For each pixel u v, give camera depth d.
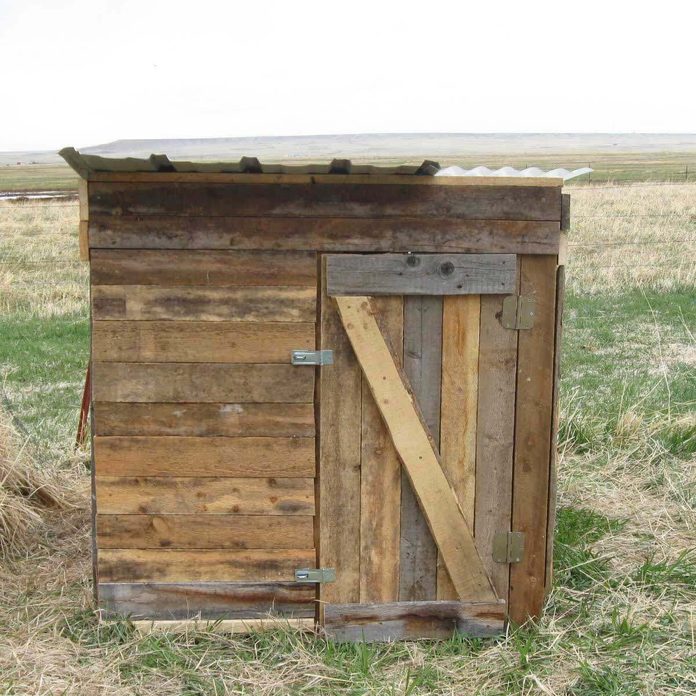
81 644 3.64
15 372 8.76
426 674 3.46
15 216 25.70
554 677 3.45
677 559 4.58
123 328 3.56
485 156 68.56
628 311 12.05
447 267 3.56
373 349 3.58
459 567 3.74
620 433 6.45
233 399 3.61
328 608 3.71
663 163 59.53
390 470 3.69
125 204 3.49
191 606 3.72
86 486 5.68
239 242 3.52
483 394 3.68
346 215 3.53
